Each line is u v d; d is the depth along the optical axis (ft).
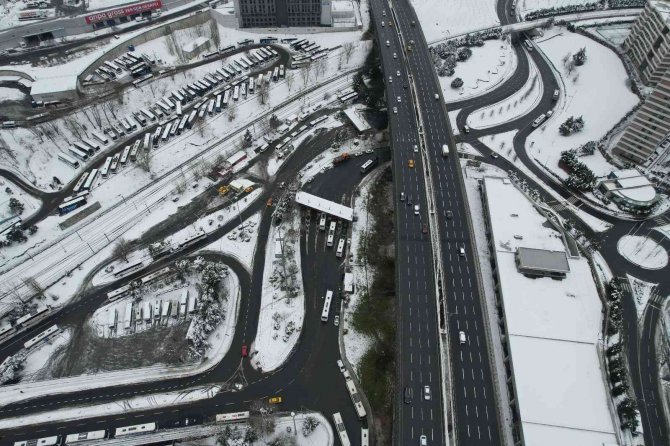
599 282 545.03
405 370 443.73
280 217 629.92
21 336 512.63
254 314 531.50
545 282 535.60
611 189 650.02
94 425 444.14
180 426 441.27
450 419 416.26
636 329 515.91
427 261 531.50
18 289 550.77
